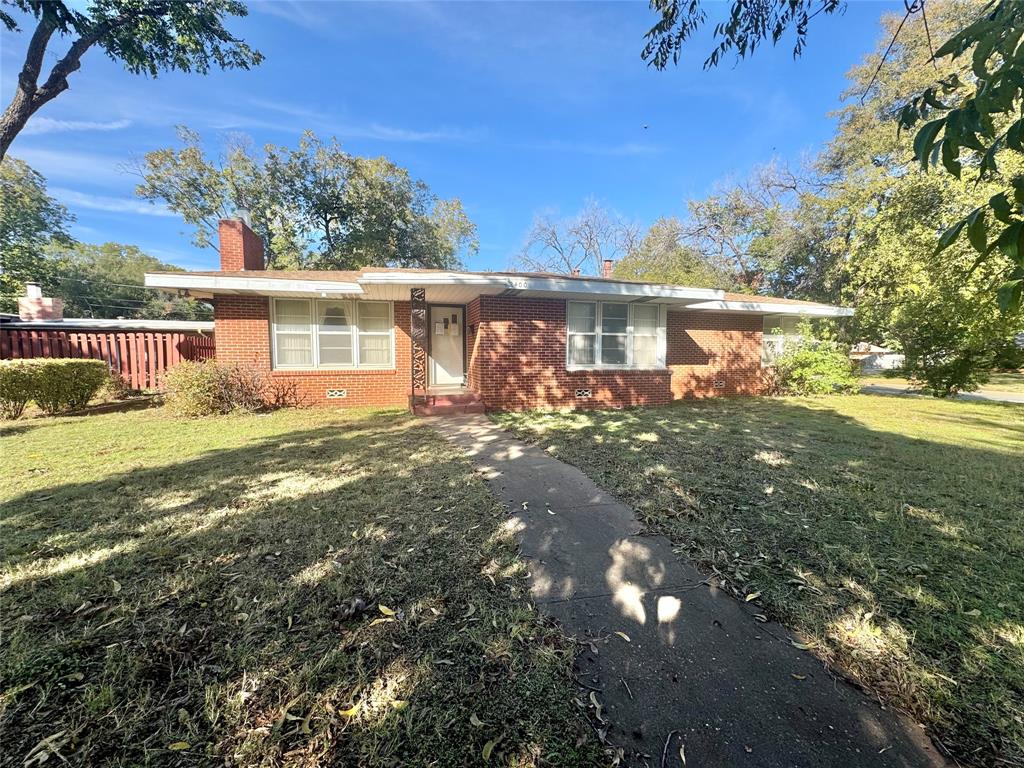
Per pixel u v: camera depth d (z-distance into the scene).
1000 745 1.52
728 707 1.70
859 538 3.10
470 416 8.51
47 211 27.89
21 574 2.59
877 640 2.05
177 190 22.86
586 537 3.15
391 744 1.53
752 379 12.42
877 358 25.05
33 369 7.91
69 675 1.80
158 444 5.97
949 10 11.78
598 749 1.52
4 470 4.72
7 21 6.91
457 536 3.15
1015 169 8.76
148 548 2.93
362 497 3.91
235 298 9.14
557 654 1.98
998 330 9.08
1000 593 2.42
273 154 23.02
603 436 6.56
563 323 9.68
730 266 26.19
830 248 18.67
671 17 3.24
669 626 2.19
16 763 1.43
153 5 8.16
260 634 2.08
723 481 4.36
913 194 12.58
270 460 5.15
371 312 10.00
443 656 1.96
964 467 4.84
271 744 1.52
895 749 1.51
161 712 1.64
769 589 2.49
